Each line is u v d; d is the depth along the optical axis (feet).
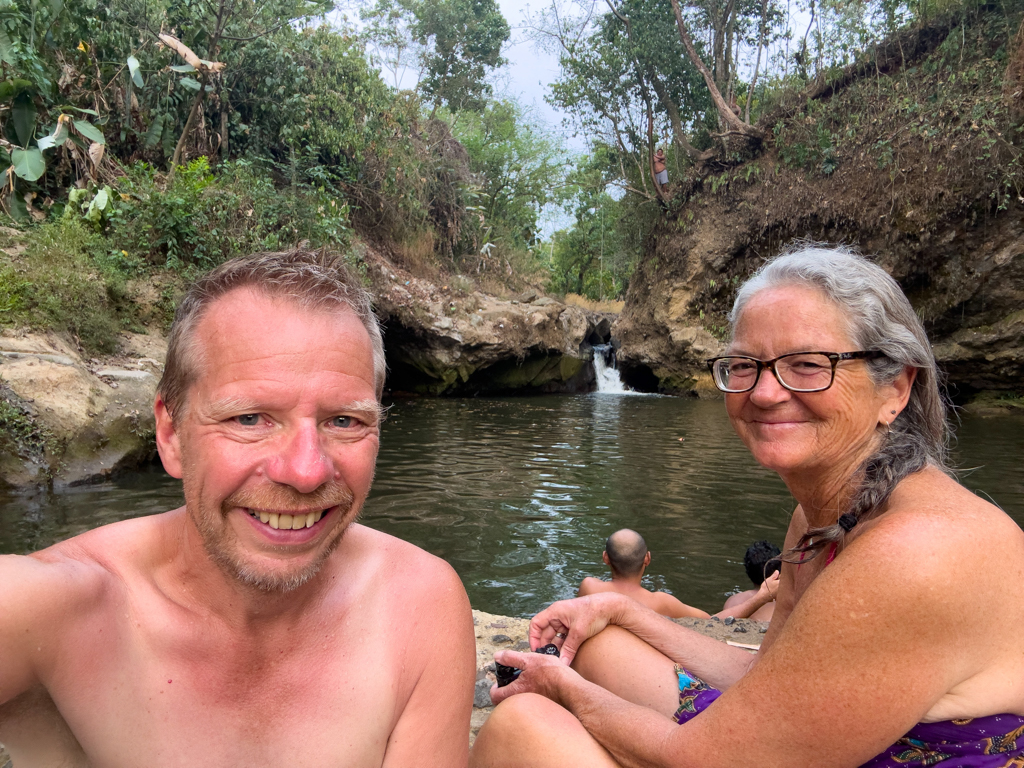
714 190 66.59
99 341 28.89
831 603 3.81
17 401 22.49
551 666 5.69
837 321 4.49
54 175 39.14
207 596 3.28
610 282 126.93
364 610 3.67
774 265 4.87
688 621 11.20
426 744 3.77
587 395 68.49
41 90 35.04
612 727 4.89
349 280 3.55
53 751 3.22
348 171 61.67
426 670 3.80
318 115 57.41
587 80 72.64
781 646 4.06
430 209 74.02
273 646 3.38
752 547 15.29
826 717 3.87
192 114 44.09
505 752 5.14
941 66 53.21
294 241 45.27
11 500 20.39
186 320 3.30
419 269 65.92
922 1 56.34
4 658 2.78
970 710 3.78
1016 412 49.98
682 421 46.42
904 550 3.69
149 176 39.93
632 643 6.29
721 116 67.67
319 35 58.75
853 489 4.61
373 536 4.04
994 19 51.37
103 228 36.96
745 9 69.36
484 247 76.13
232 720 3.29
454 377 61.11
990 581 3.65
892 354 4.46
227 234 40.83
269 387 3.06
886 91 56.13
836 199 57.21
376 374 3.53
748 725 4.14
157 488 22.35
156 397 3.47
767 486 26.09
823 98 61.82
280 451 3.10
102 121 40.37
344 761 3.47
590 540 19.42
